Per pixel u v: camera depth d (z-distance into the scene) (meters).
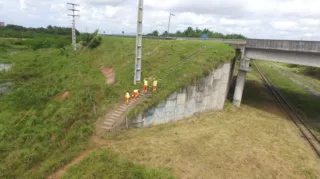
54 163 12.65
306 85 43.41
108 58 39.81
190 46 27.72
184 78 20.42
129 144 15.41
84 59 44.28
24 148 14.23
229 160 14.62
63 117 17.64
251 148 16.48
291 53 21.95
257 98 31.92
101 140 15.57
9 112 19.81
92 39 53.81
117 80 25.69
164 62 25.73
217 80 23.59
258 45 24.69
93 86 25.06
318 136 19.50
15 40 79.69
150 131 17.88
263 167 14.18
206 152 15.33
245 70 26.11
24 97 23.62
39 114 19.56
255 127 20.77
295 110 27.03
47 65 42.50
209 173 13.09
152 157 14.07
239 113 24.72
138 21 20.83
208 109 23.91
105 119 17.70
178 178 12.38
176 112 20.39
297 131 20.62
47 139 15.20
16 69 38.19
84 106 19.72
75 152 13.89
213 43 27.41
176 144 16.02
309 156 16.02
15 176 11.85
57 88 26.98
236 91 27.25
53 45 73.44
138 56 22.05
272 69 64.56
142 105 17.94
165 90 19.36
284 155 15.90
